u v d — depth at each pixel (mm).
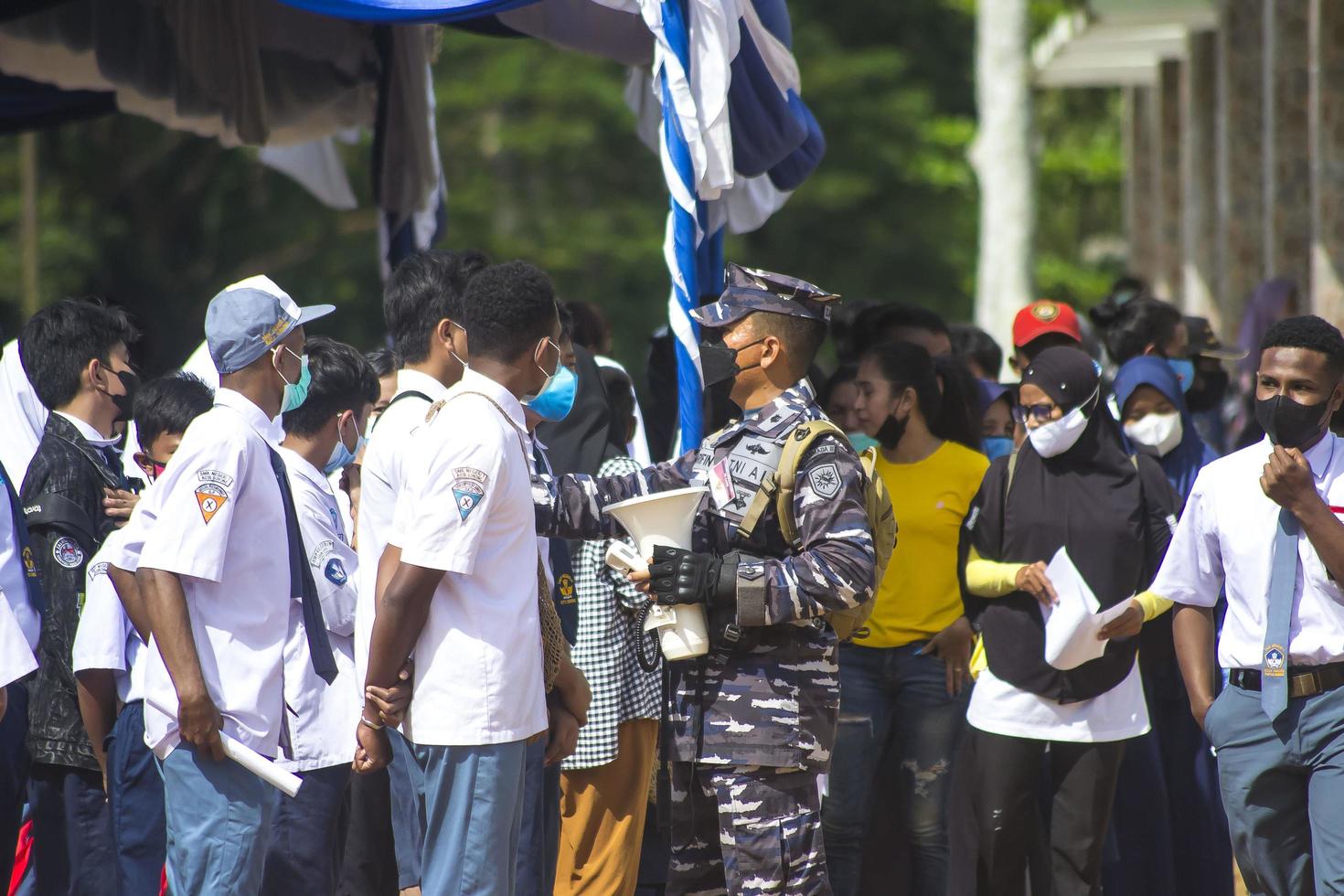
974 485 18266
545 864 15820
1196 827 18375
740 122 20312
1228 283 41875
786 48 21844
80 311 16641
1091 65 57156
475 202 96000
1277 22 35625
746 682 13531
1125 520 16656
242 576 13625
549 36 23453
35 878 16219
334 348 16312
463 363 14398
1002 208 54531
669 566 13297
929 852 18062
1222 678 17781
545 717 13297
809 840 13727
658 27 17125
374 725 13016
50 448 16219
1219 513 14172
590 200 102625
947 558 18141
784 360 14078
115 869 16125
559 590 16438
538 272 13281
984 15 54688
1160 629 17641
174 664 13102
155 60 25516
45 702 15953
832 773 18031
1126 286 27672
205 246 99250
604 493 14133
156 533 13227
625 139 102688
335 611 15602
